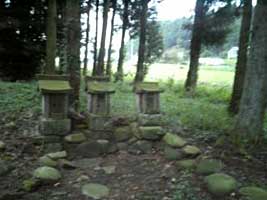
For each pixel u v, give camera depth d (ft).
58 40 37.32
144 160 19.21
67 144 19.16
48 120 18.78
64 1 39.96
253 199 14.20
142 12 48.80
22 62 46.01
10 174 16.26
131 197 15.17
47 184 15.80
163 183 16.34
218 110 32.17
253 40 20.77
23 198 14.64
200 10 49.37
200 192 15.23
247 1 31.96
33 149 18.60
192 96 45.80
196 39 50.75
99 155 19.72
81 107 24.61
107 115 20.15
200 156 18.51
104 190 15.74
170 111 28.27
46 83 18.92
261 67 20.42
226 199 14.49
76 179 16.71
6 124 20.94
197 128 23.59
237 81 32.07
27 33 46.09
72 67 23.84
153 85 21.39
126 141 20.89
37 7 45.50
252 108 20.52
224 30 49.65
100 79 21.12
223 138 20.81
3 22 41.86
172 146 19.38
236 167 17.34
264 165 17.81
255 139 20.42
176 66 111.45
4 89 31.42
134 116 22.94
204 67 114.62
